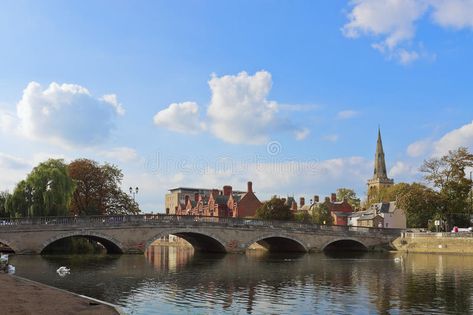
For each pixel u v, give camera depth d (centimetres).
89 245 8175
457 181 8975
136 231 6962
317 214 12275
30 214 7019
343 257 7194
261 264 5831
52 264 5153
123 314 1956
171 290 3497
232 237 7831
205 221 7594
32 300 2238
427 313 2683
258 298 3177
